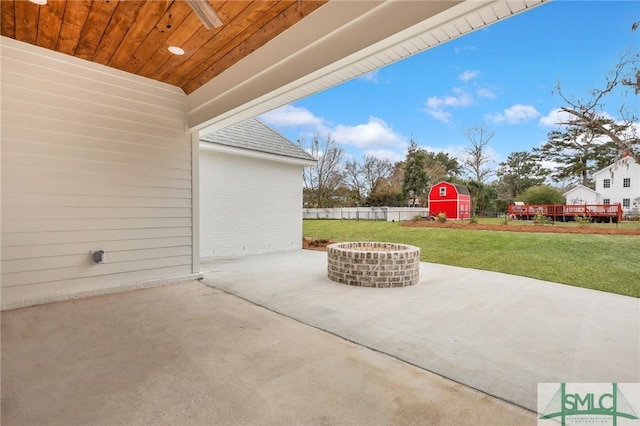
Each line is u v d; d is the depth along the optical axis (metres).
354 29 3.10
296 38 3.56
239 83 4.42
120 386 2.21
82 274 4.50
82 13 3.37
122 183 4.88
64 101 4.32
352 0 3.04
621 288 5.25
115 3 3.19
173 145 5.45
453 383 2.29
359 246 6.59
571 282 5.66
